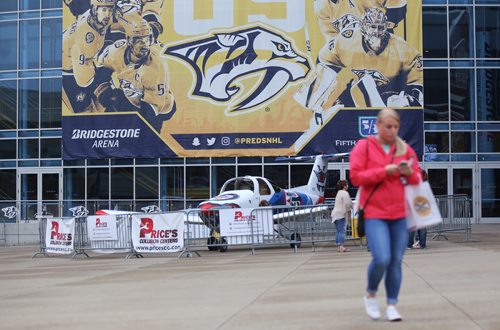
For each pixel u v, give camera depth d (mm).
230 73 28703
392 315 6648
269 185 20969
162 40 28938
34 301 9492
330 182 29422
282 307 7973
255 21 28688
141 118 28938
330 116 28359
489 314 6957
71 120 29297
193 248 20141
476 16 30297
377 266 6426
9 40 31781
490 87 30203
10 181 31453
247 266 13836
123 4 29078
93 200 28797
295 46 28547
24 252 22641
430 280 9891
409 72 28312
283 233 18109
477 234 22969
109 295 9797
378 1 28406
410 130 28266
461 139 30188
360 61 28391
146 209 28656
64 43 29391
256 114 28609
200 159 30031
